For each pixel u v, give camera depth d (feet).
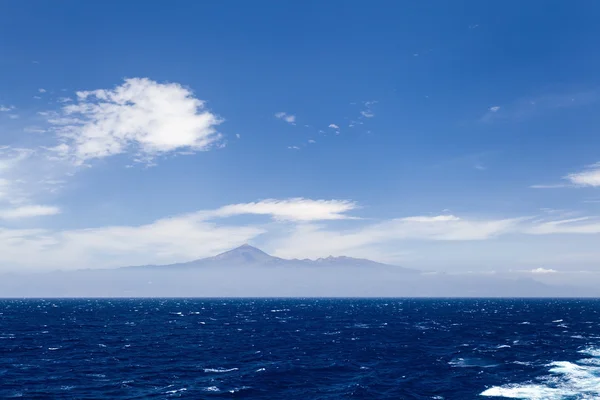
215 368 178.81
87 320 469.16
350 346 246.68
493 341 264.52
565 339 273.13
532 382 147.54
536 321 450.71
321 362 192.85
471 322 439.22
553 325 393.29
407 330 347.15
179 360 198.59
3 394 133.39
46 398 129.29
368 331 339.98
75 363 188.44
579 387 139.95
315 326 392.68
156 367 180.34
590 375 157.89
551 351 218.59
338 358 203.82
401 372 168.25
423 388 141.28
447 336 297.74
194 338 290.15
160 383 150.00
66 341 267.80
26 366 180.45
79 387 143.23
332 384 149.59
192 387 144.15
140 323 426.51
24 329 351.25
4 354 212.84
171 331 340.59
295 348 239.30
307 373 168.04
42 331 334.24
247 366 183.62
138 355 212.64
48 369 174.29
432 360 194.49
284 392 138.62
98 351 224.74
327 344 256.52
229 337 297.12
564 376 156.46
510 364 181.37
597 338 278.26
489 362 187.01
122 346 245.45
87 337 291.99
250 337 296.92
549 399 126.52
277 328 370.73
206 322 444.55
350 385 146.82
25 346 242.17
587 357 199.00
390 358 202.59
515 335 301.43
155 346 246.47
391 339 281.13
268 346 248.52
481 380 151.43
